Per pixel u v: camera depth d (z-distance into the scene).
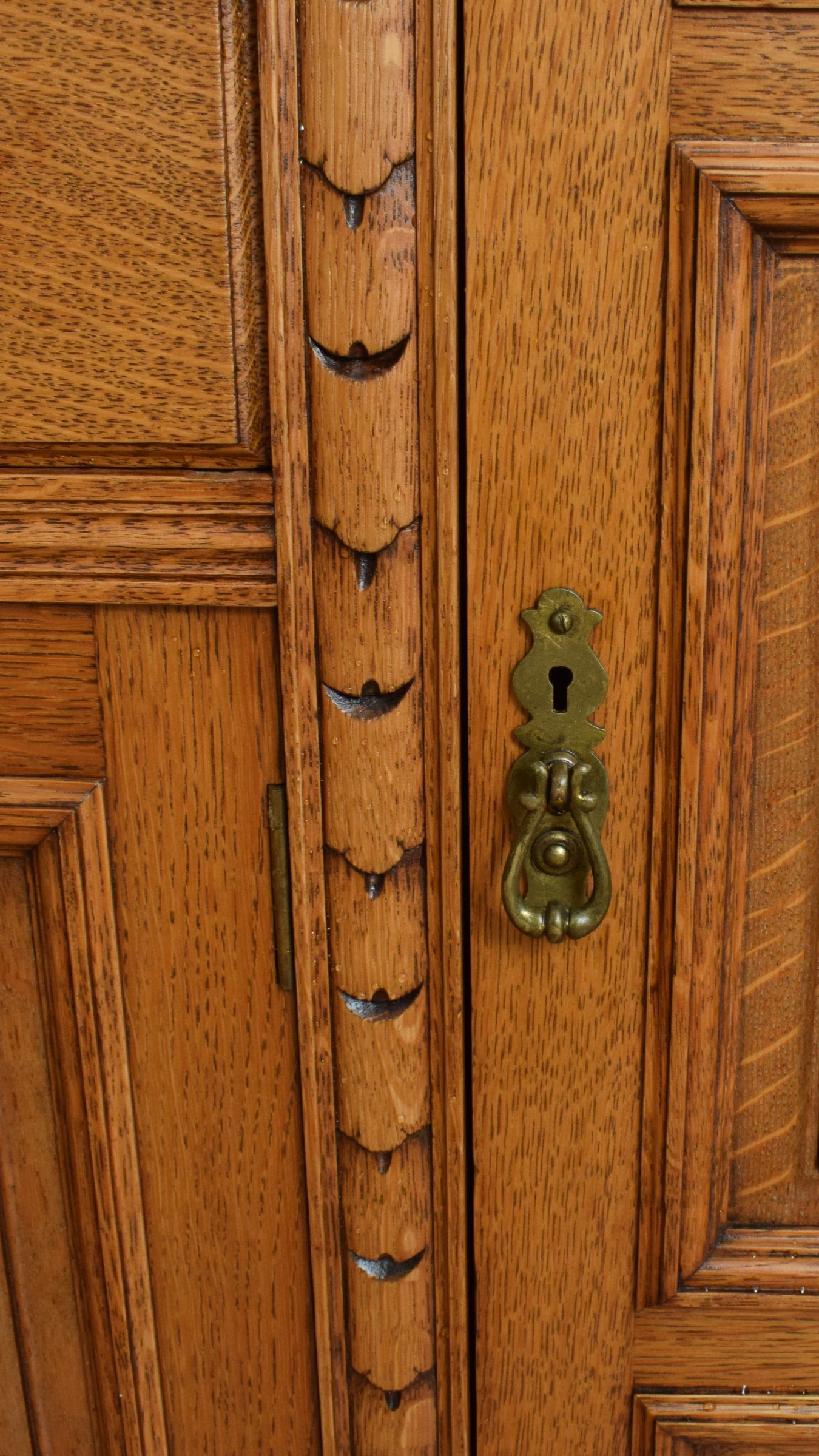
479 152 0.52
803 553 0.58
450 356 0.53
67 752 0.60
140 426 0.54
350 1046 0.61
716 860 0.60
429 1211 0.64
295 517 0.55
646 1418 0.67
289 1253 0.65
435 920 0.60
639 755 0.58
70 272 0.53
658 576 0.56
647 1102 0.63
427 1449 0.67
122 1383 0.67
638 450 0.55
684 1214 0.64
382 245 0.52
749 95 0.51
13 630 0.58
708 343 0.53
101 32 0.50
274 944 0.61
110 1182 0.64
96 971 0.61
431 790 0.58
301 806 0.58
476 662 0.58
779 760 0.60
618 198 0.52
